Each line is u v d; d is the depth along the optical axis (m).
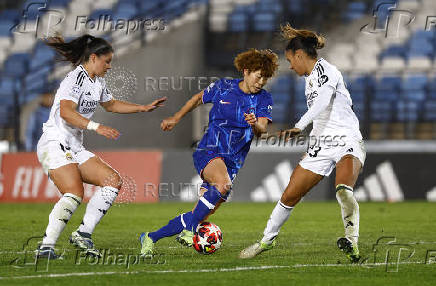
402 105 67.69
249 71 20.27
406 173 54.34
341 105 19.88
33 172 54.41
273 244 20.36
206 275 16.78
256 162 54.59
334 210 44.41
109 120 60.91
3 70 71.75
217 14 75.25
